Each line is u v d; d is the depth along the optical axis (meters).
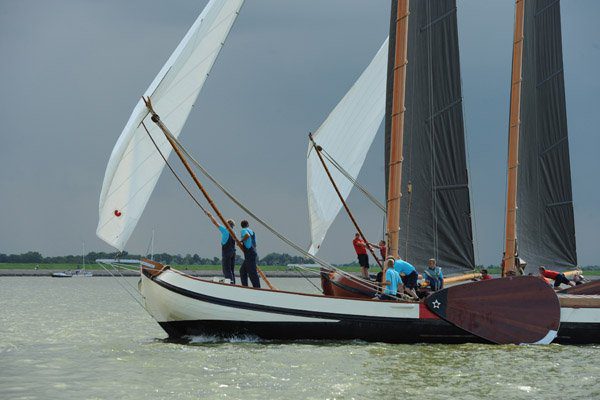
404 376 27.45
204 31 35.03
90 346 35.97
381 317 34.22
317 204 47.81
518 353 32.84
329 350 32.53
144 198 34.59
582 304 35.97
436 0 41.56
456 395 24.69
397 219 36.22
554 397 24.64
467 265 41.62
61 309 66.50
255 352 31.97
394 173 36.31
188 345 34.34
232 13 35.50
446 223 41.53
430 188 41.28
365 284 35.50
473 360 30.84
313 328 34.03
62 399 24.02
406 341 34.59
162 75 34.34
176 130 35.09
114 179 33.72
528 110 47.38
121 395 24.55
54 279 194.50
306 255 34.62
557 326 35.41
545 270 43.91
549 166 48.03
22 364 30.38
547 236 47.84
